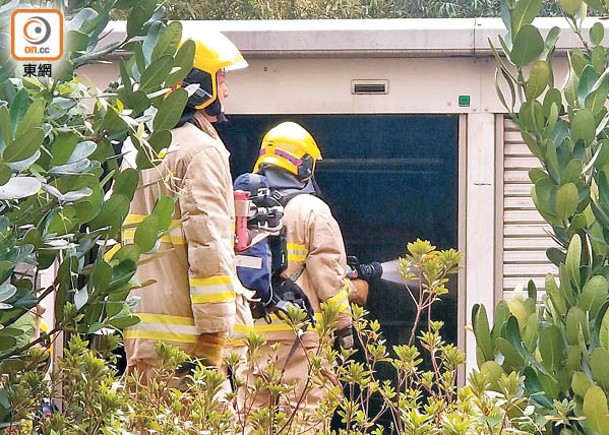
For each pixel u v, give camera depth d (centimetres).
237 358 403
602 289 357
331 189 918
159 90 377
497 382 370
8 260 323
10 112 303
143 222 360
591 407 333
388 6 2741
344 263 764
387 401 397
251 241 719
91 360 360
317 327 404
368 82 890
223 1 2478
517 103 872
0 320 365
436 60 886
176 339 590
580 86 392
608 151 381
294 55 886
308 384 397
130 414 366
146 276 592
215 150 594
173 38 371
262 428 381
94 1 386
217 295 575
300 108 893
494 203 884
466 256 886
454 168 898
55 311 360
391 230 913
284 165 773
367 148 909
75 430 353
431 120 895
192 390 410
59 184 346
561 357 360
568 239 383
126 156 417
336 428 479
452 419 339
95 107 381
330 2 2612
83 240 358
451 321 890
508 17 386
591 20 852
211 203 583
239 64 633
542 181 381
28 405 359
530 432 367
